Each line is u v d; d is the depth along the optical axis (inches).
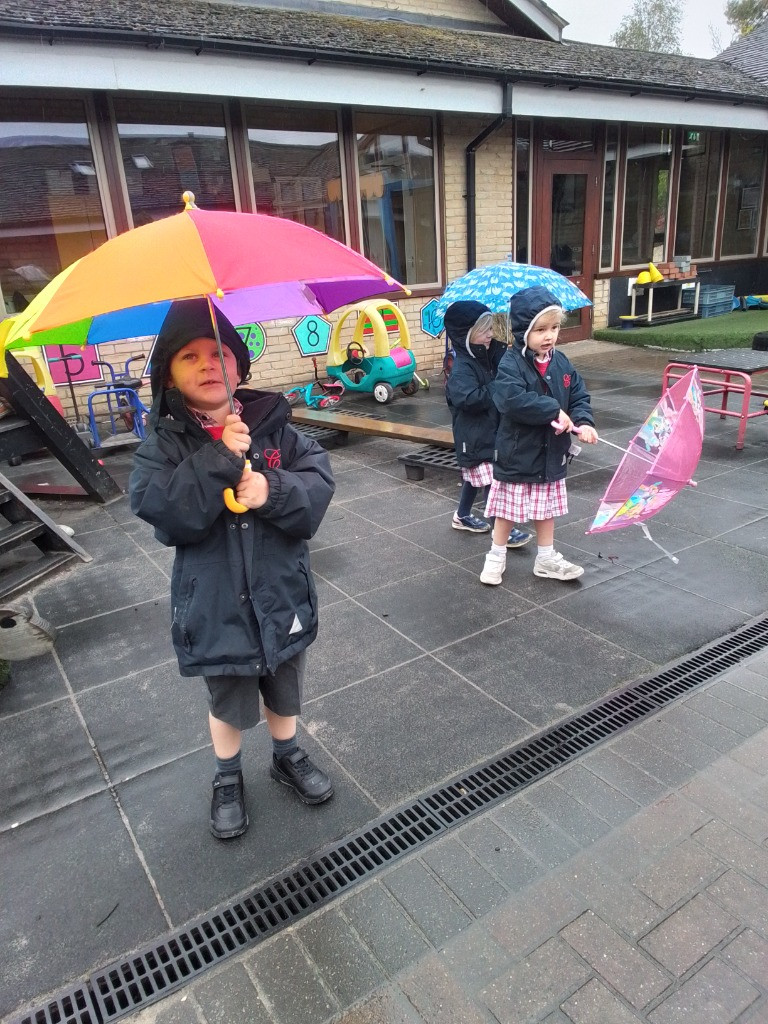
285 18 331.3
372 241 358.3
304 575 81.1
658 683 110.3
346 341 350.9
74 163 279.1
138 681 117.3
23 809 91.0
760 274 534.9
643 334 416.8
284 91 286.5
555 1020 63.2
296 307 90.1
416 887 77.1
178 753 100.0
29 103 265.9
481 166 376.8
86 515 198.4
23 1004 67.4
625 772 92.3
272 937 72.4
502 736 100.0
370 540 169.9
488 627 128.3
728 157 489.7
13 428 185.5
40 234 280.7
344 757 97.3
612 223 444.5
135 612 140.9
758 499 181.3
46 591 152.4
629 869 78.1
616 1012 63.6
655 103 403.9
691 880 76.4
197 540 73.6
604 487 196.2
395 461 233.1
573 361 390.3
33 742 103.7
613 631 125.1
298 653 82.7
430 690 111.0
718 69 520.1
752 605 131.8
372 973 68.1
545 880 77.2
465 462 157.9
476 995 65.6
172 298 58.3
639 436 111.2
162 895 77.8
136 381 264.4
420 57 310.3
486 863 79.7
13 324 67.4
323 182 337.4
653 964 67.7
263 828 86.2
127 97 281.9
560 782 91.1
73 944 72.8
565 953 69.1
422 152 361.4
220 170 309.4
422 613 134.3
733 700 105.6
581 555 155.6
